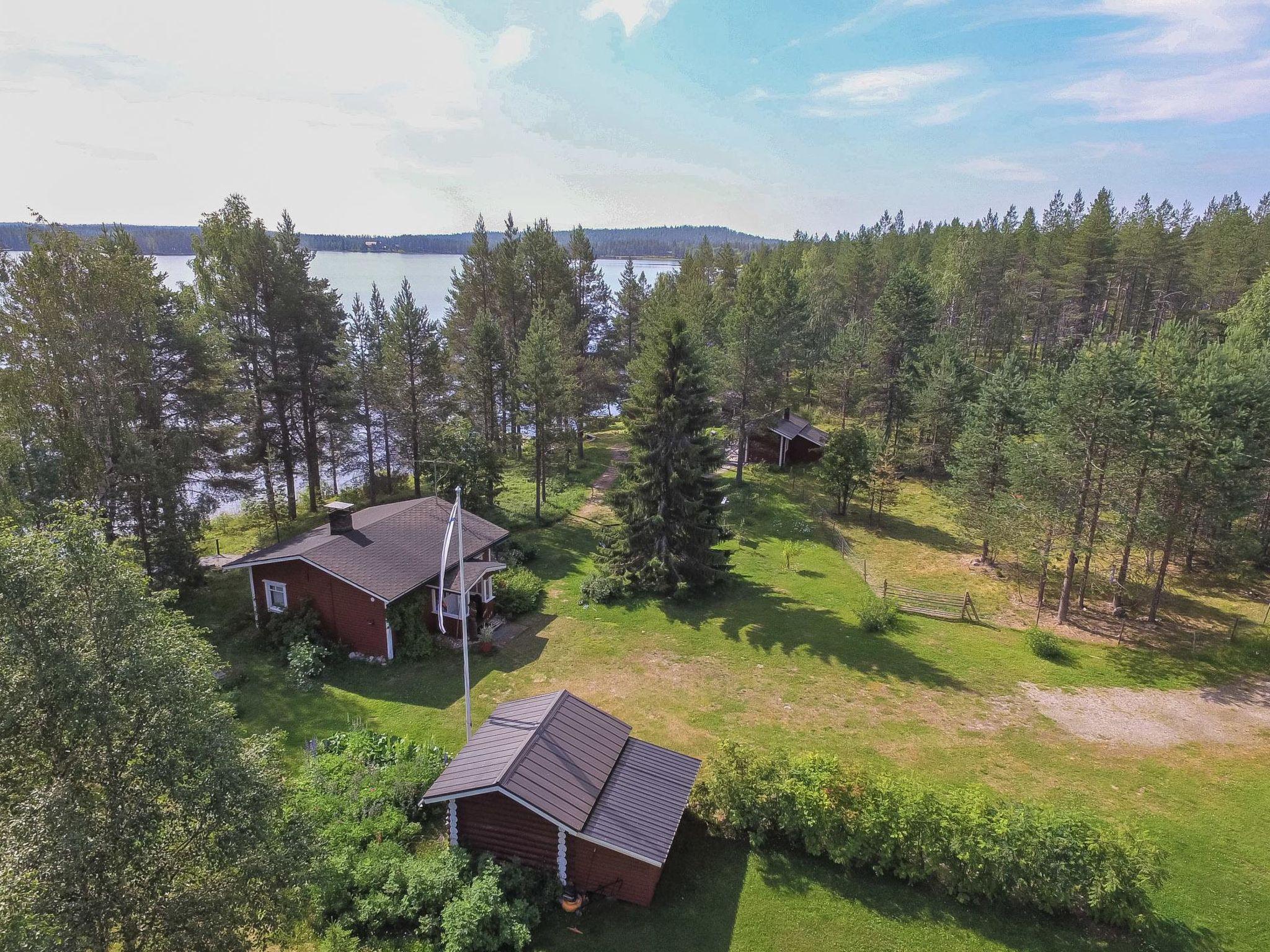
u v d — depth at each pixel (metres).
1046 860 12.84
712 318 54.31
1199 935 12.70
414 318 37.16
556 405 37.28
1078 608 28.38
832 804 14.14
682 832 15.14
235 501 39.78
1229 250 59.69
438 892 12.74
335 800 15.07
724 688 21.53
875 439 43.06
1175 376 25.73
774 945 12.41
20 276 22.41
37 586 9.18
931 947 12.31
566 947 12.37
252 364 35.31
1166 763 18.03
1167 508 26.55
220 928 9.55
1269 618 27.20
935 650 24.30
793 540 35.47
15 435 22.73
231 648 23.25
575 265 60.31
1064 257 67.81
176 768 9.55
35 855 8.41
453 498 34.84
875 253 80.56
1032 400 36.06
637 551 28.83
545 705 16.03
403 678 21.78
